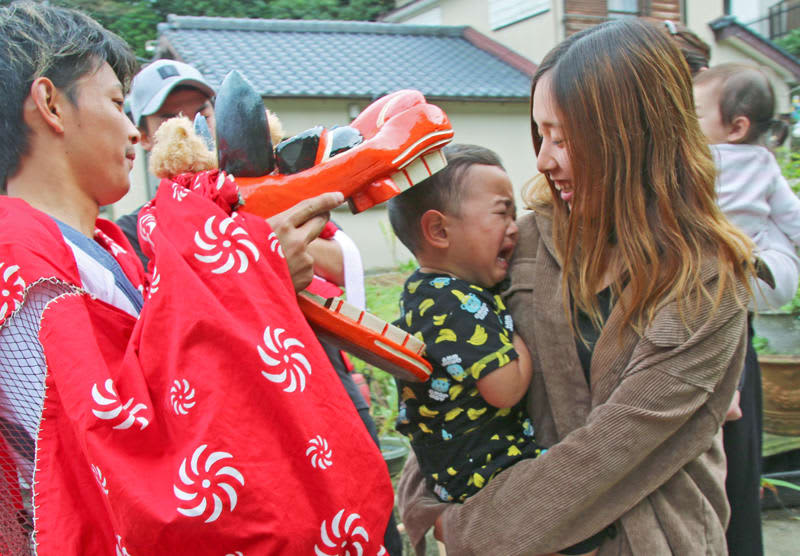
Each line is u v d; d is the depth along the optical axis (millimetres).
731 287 1172
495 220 1332
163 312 941
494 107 9664
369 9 14141
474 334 1267
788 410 3061
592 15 9352
